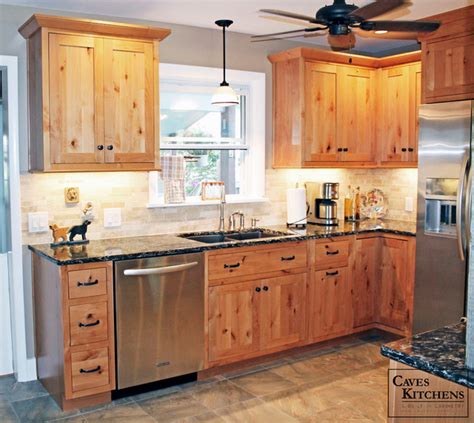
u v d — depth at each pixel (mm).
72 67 3348
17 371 3732
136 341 3342
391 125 4699
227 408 3264
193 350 3578
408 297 4281
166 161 4094
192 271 3516
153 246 3543
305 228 4496
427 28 2672
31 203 3648
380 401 3361
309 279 4121
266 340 3926
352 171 5195
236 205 4484
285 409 3254
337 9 2531
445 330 1825
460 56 3748
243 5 3613
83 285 3137
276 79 4547
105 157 3490
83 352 3182
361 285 4453
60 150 3346
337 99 4523
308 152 4387
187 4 3576
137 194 4004
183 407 3273
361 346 4363
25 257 3670
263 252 3844
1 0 3438
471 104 3480
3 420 3123
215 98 3820
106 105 3471
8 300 3807
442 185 3734
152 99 3639
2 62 3516
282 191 4738
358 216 5059
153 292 3367
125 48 3508
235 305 3746
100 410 3234
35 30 3322
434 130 3713
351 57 4516
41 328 3562
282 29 4270
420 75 4391
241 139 4602
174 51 4102
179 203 4133
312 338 4180
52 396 3428
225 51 4246
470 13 3619
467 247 3529
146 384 3506
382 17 2537
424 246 3881
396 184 5086
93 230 3850
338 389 3539
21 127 3598
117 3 3527
